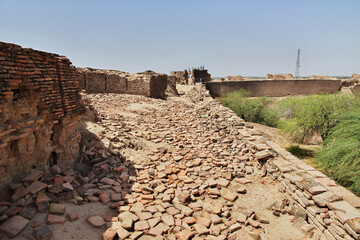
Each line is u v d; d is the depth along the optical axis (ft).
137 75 66.13
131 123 34.09
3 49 12.14
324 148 29.32
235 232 14.19
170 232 13.44
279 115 64.75
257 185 20.39
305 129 38.65
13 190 13.33
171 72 160.66
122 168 20.29
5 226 11.09
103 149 21.93
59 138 17.37
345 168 24.79
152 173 20.48
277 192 19.39
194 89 100.07
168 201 16.55
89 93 58.23
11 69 12.60
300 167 20.08
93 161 19.88
